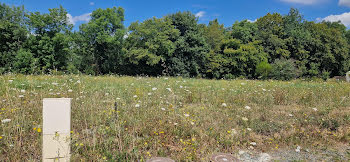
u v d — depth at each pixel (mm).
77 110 5129
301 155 3785
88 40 31078
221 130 4441
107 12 31266
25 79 9492
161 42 29141
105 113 4812
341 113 5852
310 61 39156
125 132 4113
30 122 4234
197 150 3660
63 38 27406
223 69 33625
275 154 3795
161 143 3781
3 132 3504
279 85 12289
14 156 3074
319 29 41062
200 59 32688
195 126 4523
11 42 27078
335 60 39812
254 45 35312
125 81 11406
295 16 44906
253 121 5059
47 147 2682
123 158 3242
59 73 13352
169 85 9469
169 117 4754
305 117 5500
